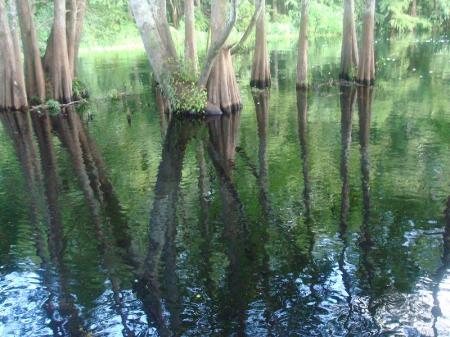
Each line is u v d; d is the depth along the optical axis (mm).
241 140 12000
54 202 8273
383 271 5727
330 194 8148
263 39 19734
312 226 6969
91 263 6168
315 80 20828
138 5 14641
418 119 13391
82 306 5246
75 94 18797
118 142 12336
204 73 14766
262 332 4730
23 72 17188
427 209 7402
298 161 10055
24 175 9812
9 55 16578
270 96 18062
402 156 10070
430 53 28797
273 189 8508
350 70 19844
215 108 15094
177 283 5625
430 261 5906
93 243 6703
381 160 9859
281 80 21703
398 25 42312
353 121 13500
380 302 5145
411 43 35562
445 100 15875
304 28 18500
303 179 8953
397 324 4785
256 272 5809
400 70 22906
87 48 39562
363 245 6363
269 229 6926
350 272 5734
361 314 4957
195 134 12898
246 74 24531
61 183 9258
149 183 9086
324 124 13281
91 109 17156
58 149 11820
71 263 6184
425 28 45938
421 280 5512
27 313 5156
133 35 42625
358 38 34656
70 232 7074
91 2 40500
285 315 4977
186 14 16219
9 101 17000
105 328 4867
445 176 8773
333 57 28359
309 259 6047
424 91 17594
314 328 4766
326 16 45344
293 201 7914
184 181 9109
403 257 6023
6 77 16844
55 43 17609
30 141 12719
